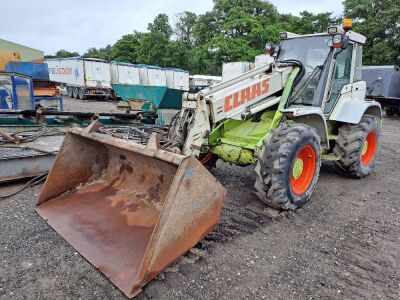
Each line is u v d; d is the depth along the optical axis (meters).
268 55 4.86
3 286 2.29
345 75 4.71
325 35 4.25
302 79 4.23
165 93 6.76
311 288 2.38
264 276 2.49
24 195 3.95
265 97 3.92
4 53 11.86
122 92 8.13
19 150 4.61
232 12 34.34
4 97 6.77
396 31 23.00
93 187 3.22
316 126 4.03
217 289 2.32
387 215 3.73
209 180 2.33
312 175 3.74
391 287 2.43
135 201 2.88
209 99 3.36
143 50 38.94
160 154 2.33
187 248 2.28
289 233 3.18
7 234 2.98
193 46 44.00
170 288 2.31
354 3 27.20
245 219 3.43
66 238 2.57
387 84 13.77
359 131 4.70
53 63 24.72
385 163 6.38
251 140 3.86
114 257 2.30
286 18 37.91
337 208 3.87
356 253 2.88
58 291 2.26
